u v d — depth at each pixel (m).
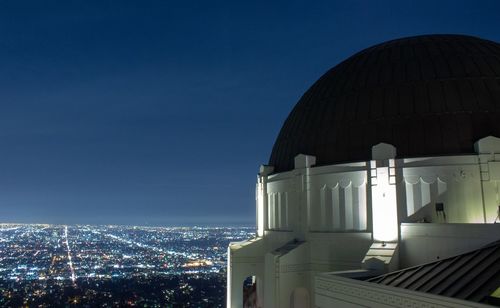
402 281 20.14
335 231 30.06
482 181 26.42
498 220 25.89
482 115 28.52
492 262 18.08
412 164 27.70
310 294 30.62
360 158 30.39
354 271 23.73
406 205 27.50
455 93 29.64
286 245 32.03
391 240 27.28
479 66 30.89
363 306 18.84
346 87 34.16
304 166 32.47
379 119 30.70
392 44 36.38
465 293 16.28
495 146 26.69
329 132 32.81
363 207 29.16
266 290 31.55
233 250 38.28
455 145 28.03
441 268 19.81
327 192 30.94
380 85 32.28
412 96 30.50
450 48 33.16
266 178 38.31
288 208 34.19
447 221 26.62
